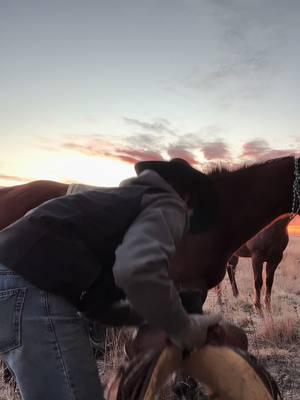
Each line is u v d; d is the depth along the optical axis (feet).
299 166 12.55
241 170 13.00
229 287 40.11
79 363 6.38
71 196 6.68
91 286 6.75
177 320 5.79
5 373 12.59
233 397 6.93
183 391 9.16
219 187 12.75
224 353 7.03
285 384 13.44
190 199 6.84
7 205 14.96
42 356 6.25
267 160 13.11
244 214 12.76
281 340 18.61
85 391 6.33
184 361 7.29
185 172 6.84
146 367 6.68
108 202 6.42
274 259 28.71
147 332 7.38
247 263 73.56
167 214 6.00
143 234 5.66
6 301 6.31
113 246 6.41
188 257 12.28
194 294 8.95
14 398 11.60
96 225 6.34
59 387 6.24
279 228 28.17
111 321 7.37
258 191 12.77
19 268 6.28
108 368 13.08
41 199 14.71
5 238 6.53
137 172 7.05
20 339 6.25
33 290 6.33
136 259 5.41
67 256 6.30
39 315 6.29
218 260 12.64
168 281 5.54
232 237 12.78
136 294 5.47
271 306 27.14
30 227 6.47
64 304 6.44
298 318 22.13
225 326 7.75
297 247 93.15
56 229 6.35
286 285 40.88
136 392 6.48
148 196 6.25
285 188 12.75
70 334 6.42
